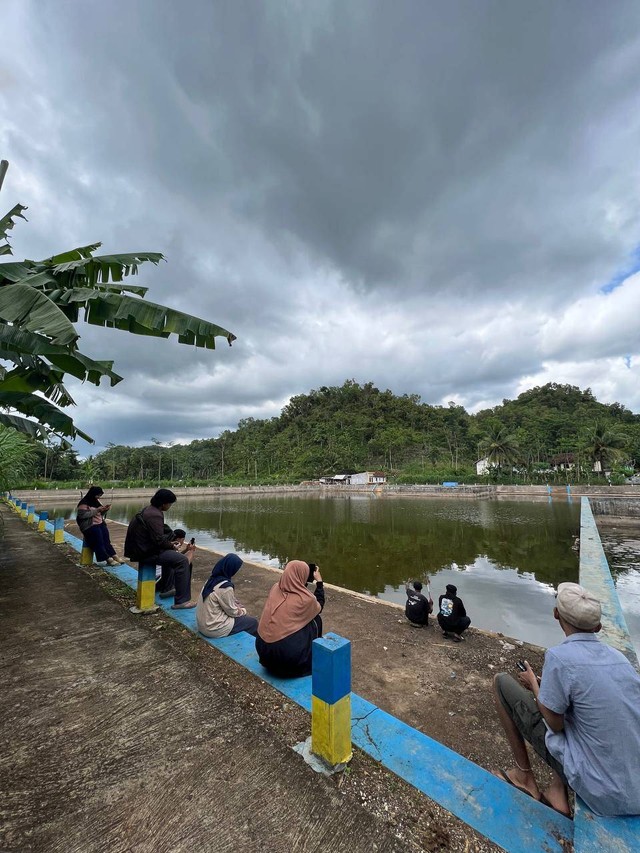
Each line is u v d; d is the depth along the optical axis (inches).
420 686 130.0
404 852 64.1
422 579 394.0
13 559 269.4
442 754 88.4
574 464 2010.3
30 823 67.2
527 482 2108.8
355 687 129.0
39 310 134.6
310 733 94.0
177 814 69.8
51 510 1013.8
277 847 64.1
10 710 99.3
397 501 1616.6
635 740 60.3
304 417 4065.0
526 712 75.9
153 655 128.7
